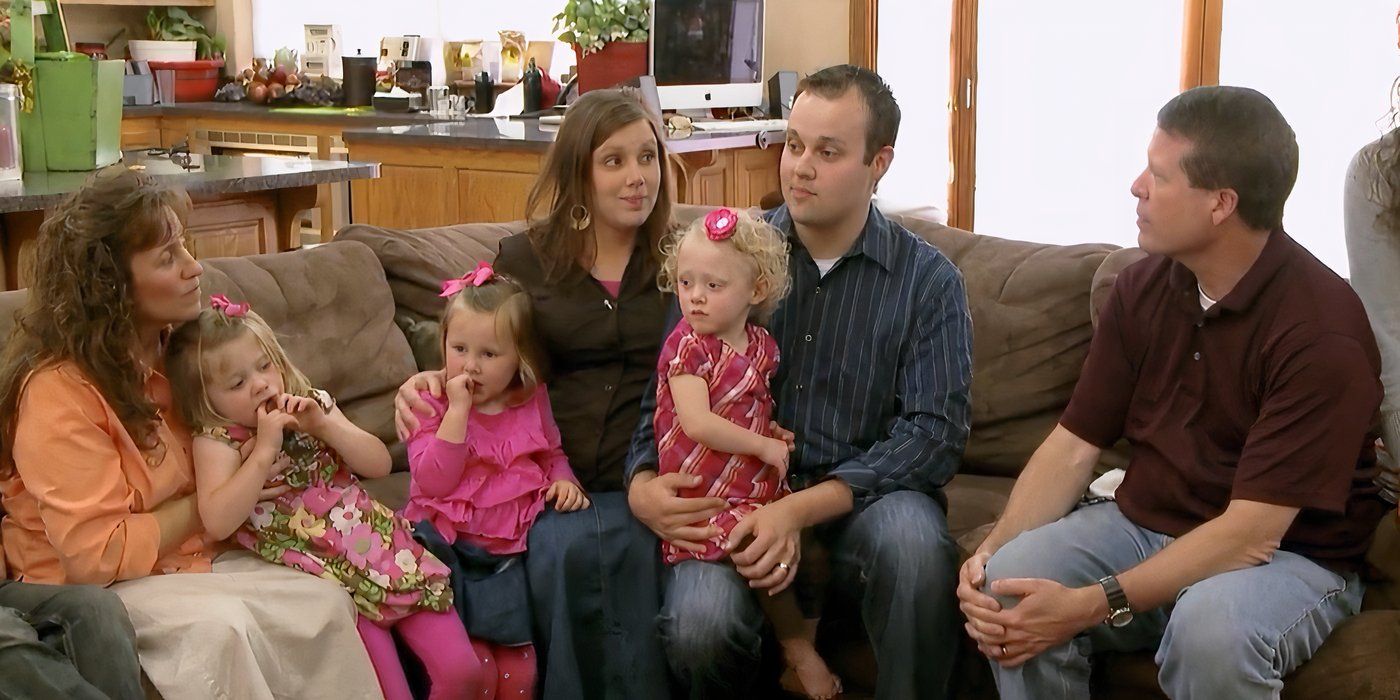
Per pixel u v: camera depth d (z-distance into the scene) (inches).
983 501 91.4
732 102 205.8
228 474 72.3
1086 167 196.2
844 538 80.1
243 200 143.4
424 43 238.5
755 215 91.2
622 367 88.3
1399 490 75.1
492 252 110.7
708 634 75.4
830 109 79.4
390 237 105.3
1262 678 65.6
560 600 79.7
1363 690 65.9
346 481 79.0
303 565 74.2
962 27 199.8
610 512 82.8
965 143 203.8
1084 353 95.5
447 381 82.9
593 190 86.1
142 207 69.5
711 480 78.9
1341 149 177.3
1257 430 70.0
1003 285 99.0
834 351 84.1
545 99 213.5
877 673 78.2
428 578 77.1
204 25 270.1
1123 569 74.4
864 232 84.0
